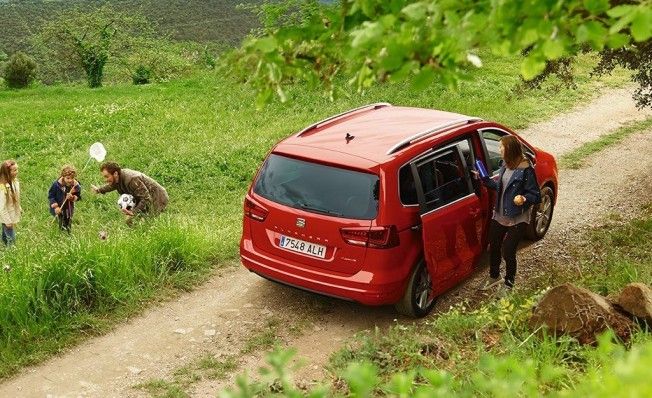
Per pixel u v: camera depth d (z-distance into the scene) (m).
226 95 27.88
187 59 58.91
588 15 3.18
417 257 7.68
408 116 8.97
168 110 25.91
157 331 8.03
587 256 9.60
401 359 6.28
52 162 19.02
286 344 7.62
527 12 2.94
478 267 9.49
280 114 23.39
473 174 8.48
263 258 7.96
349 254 7.40
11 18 131.88
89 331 7.98
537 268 9.49
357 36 3.02
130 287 8.65
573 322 6.12
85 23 50.81
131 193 10.98
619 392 1.73
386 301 7.45
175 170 16.02
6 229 11.06
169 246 9.66
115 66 54.53
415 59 3.18
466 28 2.99
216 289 9.13
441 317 7.28
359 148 7.75
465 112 20.64
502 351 5.93
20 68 50.69
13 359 7.29
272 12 6.01
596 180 13.98
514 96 22.03
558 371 2.45
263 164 8.13
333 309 8.37
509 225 8.23
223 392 2.18
